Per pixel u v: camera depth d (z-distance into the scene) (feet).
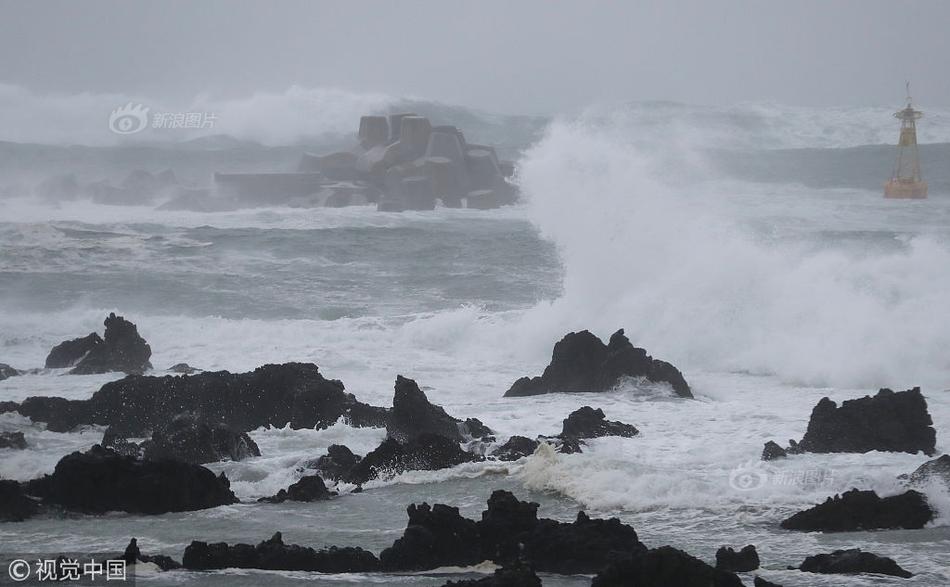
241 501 188.14
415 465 204.03
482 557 150.41
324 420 238.48
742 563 146.51
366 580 142.61
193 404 239.71
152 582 141.08
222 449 209.97
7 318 382.01
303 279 463.42
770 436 229.04
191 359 327.26
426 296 434.71
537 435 233.55
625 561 127.75
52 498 178.70
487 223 652.07
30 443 223.30
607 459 199.31
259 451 218.59
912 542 159.02
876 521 167.63
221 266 488.02
